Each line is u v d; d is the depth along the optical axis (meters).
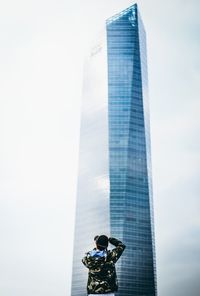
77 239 111.56
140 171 109.44
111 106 115.06
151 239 104.81
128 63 118.69
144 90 117.88
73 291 106.38
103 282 7.62
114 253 7.77
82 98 125.44
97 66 124.00
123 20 123.56
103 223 106.62
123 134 111.88
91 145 117.25
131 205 106.00
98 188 110.94
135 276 100.31
